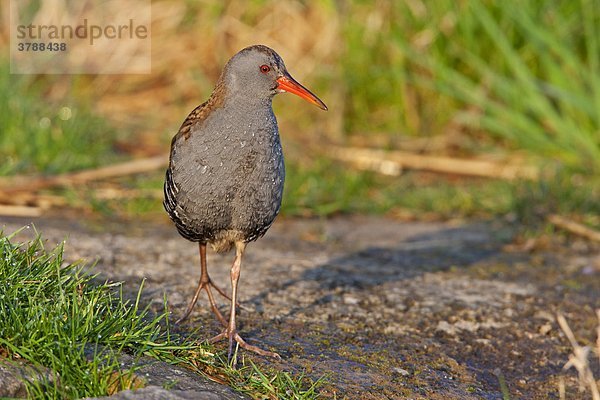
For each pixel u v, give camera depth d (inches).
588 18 575.2
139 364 257.9
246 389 262.1
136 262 374.0
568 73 583.5
